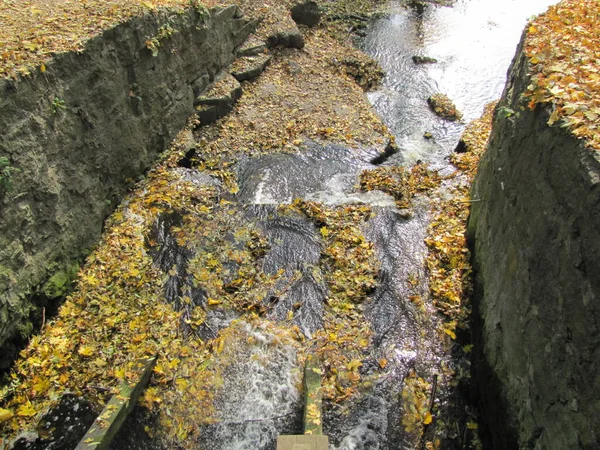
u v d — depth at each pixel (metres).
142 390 5.59
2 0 7.78
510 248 5.10
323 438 4.16
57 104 6.23
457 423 5.36
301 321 6.38
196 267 7.04
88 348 5.82
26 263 5.72
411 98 11.61
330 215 7.91
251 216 7.95
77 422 5.23
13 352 5.55
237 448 5.22
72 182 6.68
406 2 16.05
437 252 7.17
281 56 12.32
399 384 5.68
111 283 6.65
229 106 10.34
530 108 4.79
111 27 7.28
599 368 3.19
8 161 5.36
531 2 16.31
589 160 3.59
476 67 12.73
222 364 5.89
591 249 3.36
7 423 5.20
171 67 8.99
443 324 6.28
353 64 12.44
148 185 8.35
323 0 15.59
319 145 9.69
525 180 4.81
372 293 6.72
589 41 5.45
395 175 8.84
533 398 4.18
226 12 10.88
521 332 4.52
